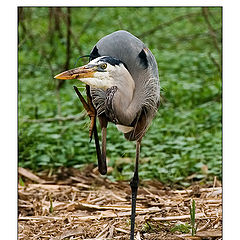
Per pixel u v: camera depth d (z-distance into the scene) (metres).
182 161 12.13
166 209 9.71
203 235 8.42
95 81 7.34
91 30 23.12
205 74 18.98
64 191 10.88
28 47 18.19
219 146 12.77
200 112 14.94
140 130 8.42
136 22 24.53
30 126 13.63
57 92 15.05
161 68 19.77
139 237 8.46
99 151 8.21
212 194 10.45
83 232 8.71
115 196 10.60
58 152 12.77
